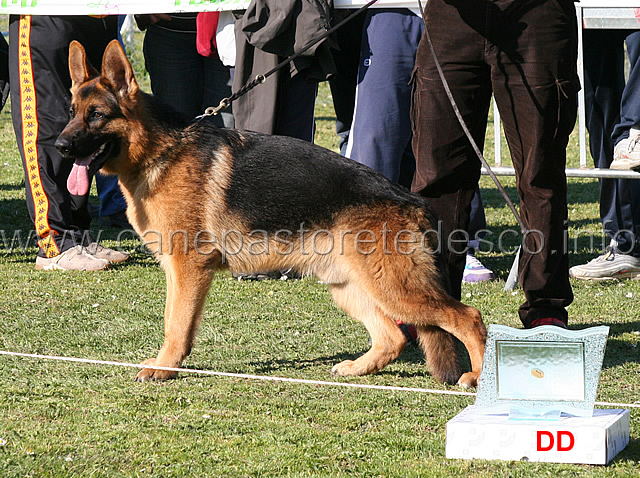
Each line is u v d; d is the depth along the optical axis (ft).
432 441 12.92
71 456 12.10
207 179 16.75
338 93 25.89
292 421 13.80
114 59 16.92
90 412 14.05
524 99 16.17
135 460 12.01
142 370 16.19
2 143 54.49
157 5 24.32
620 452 12.48
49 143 25.62
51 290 23.53
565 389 12.55
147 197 16.80
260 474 11.62
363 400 14.97
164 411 14.20
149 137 16.81
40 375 16.10
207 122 17.60
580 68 24.62
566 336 12.56
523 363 12.70
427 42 16.61
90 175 17.02
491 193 41.88
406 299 16.12
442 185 17.08
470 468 11.87
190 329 16.70
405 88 22.38
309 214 16.57
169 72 27.53
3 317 20.62
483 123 17.08
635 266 25.88
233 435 13.10
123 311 21.57
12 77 25.58
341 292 17.71
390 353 17.16
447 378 16.31
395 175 22.75
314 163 16.79
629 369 16.98
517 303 22.88
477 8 15.92
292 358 18.06
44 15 24.80
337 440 12.93
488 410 12.79
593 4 23.58
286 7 21.66
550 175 16.69
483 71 16.55
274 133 23.52
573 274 26.35
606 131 25.66
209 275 16.94
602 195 26.25
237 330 20.15
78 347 18.37
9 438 12.75
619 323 20.77
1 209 35.42
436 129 16.70
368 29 22.53
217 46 24.80
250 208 16.74
